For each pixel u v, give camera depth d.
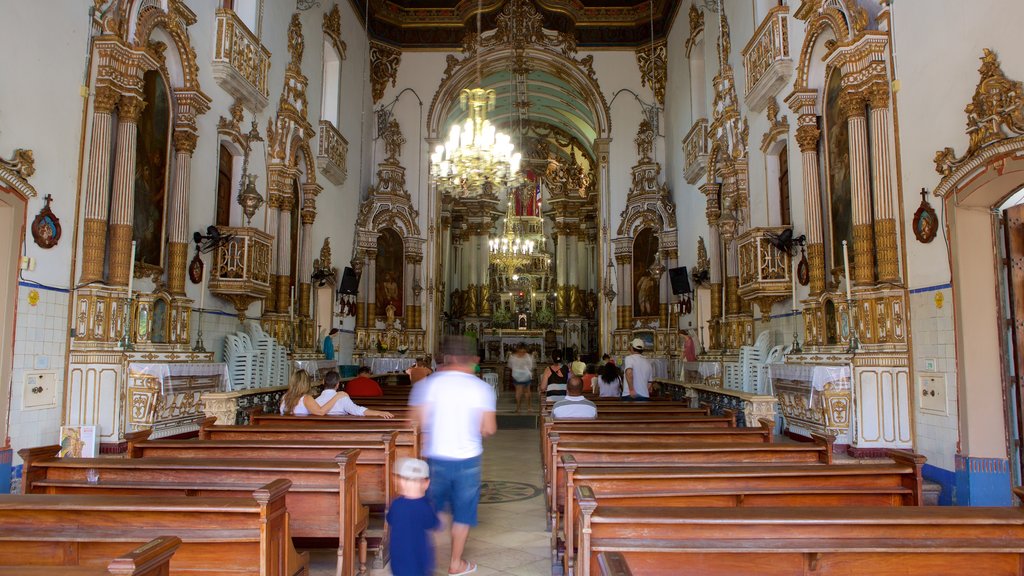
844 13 8.87
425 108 22.58
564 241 34.00
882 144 8.04
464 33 22.61
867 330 8.05
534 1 22.62
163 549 2.58
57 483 4.73
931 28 7.18
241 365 11.67
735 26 14.13
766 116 12.06
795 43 10.81
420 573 3.61
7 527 3.55
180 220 10.30
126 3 8.79
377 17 22.28
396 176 21.86
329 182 18.11
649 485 4.71
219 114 11.80
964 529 3.22
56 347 7.60
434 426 5.24
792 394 9.47
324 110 18.62
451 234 34.59
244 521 3.59
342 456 4.73
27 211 7.16
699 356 15.49
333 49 18.61
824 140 9.73
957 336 6.76
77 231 7.97
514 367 17.48
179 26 10.21
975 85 6.47
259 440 6.25
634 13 22.70
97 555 3.49
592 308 33.72
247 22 13.22
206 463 4.84
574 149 33.94
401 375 19.03
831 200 9.53
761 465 5.30
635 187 21.78
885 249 7.94
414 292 21.78
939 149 7.05
